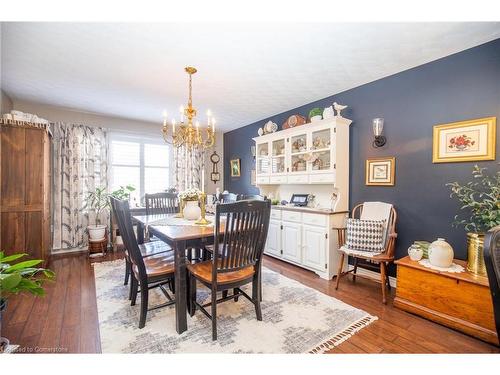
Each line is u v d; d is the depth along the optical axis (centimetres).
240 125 477
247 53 209
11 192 263
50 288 238
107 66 233
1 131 257
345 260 286
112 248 381
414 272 193
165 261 202
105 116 405
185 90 294
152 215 281
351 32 180
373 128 261
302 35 183
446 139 215
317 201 339
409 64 232
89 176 386
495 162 191
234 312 194
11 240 263
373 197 272
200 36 184
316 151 304
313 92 303
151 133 448
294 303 210
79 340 157
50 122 360
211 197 433
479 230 193
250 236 167
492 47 191
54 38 186
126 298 217
